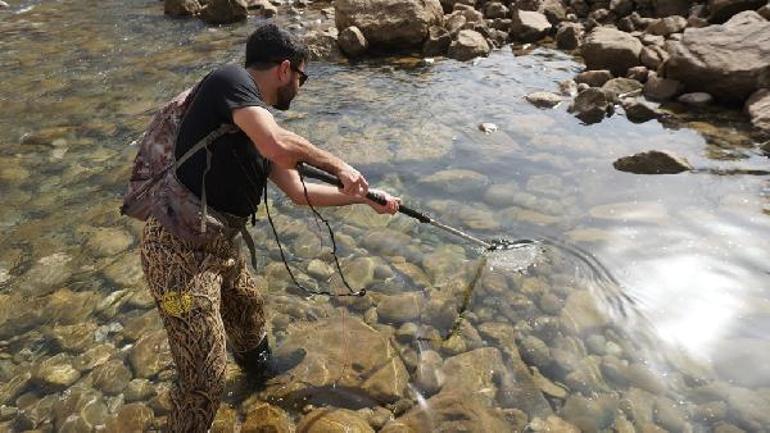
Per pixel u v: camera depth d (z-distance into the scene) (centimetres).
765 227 476
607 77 780
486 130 673
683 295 414
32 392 364
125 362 383
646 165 569
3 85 883
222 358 294
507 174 588
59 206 569
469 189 566
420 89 809
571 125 683
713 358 362
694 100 709
